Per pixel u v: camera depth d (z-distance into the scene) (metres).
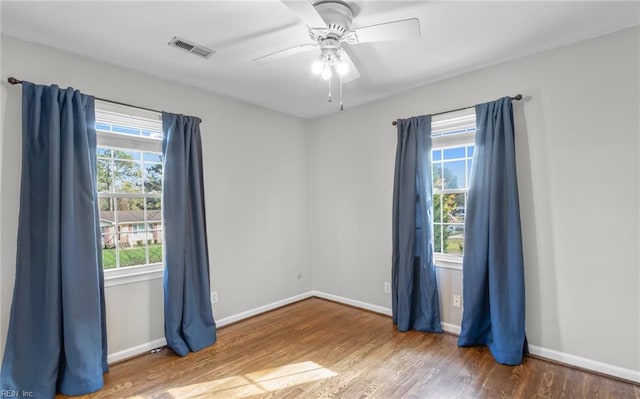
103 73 2.63
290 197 4.20
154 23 2.11
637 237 2.22
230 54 2.56
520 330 2.54
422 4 1.93
